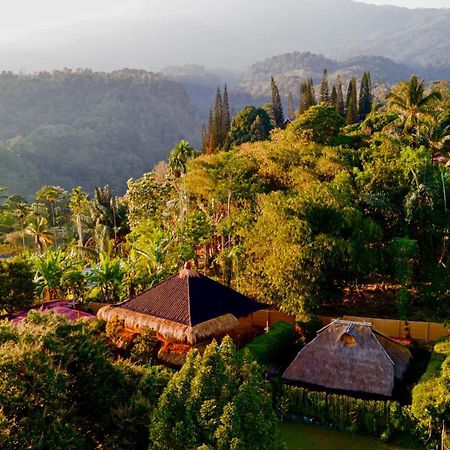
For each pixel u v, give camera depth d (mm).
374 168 33281
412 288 31516
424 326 26250
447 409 16953
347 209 27297
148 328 22656
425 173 31438
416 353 24422
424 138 43656
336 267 27531
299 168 37750
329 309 30438
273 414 9523
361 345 20469
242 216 32594
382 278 30797
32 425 8180
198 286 24469
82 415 9461
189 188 46250
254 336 26797
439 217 30312
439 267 29141
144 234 41125
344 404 18797
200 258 41188
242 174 41844
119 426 9477
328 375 20484
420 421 17547
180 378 9031
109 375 10102
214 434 8352
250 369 9531
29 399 8414
